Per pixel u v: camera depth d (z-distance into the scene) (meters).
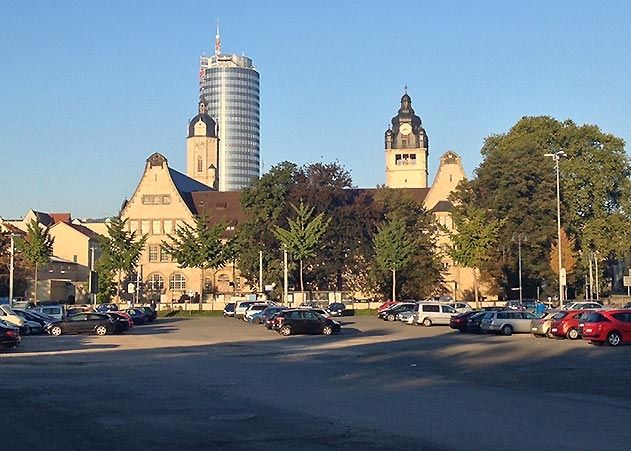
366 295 106.12
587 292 95.06
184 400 20.41
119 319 57.59
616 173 94.19
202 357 36.97
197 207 129.88
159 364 33.06
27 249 94.31
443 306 67.50
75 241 132.12
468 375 26.84
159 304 105.56
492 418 16.83
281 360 34.91
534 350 38.03
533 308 69.06
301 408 18.66
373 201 107.50
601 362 31.48
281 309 63.38
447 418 16.86
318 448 13.52
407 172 156.50
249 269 104.38
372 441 14.10
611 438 14.29
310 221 98.81
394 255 95.62
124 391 22.58
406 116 157.38
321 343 46.16
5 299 83.31
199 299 109.88
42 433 15.53
